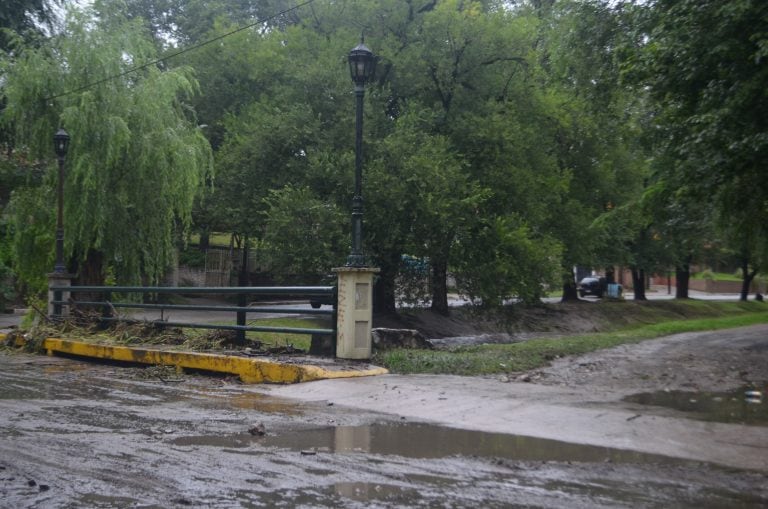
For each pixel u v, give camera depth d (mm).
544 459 5863
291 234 22234
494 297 24297
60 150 17328
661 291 78312
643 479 5281
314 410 8227
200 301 37594
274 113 24375
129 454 6102
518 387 9117
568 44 17844
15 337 16531
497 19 25672
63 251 18297
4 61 19703
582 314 38000
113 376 11898
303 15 29516
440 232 23109
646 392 8906
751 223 16078
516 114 25984
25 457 6027
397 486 5156
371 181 22234
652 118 16422
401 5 26125
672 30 11945
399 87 25875
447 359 10938
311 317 27625
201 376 11750
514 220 24391
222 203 25203
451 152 23891
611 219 28469
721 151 11664
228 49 27328
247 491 5059
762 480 5230
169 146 19734
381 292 27766
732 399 8445
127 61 20219
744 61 11289
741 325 24172
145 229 20031
